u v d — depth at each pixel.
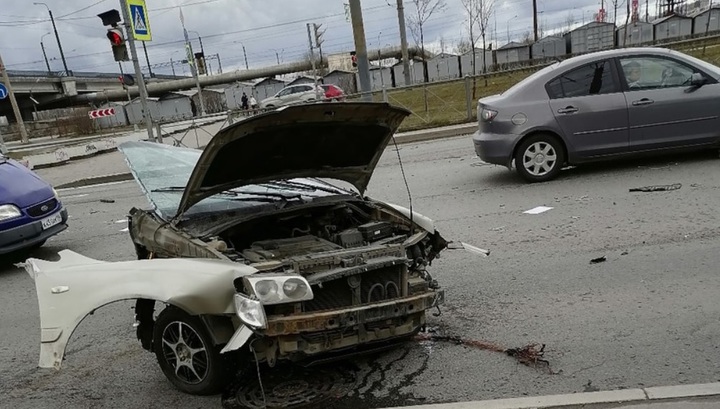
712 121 7.84
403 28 24.48
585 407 3.08
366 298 3.43
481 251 4.40
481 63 49.62
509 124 8.30
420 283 3.69
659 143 7.99
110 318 5.19
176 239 3.80
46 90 66.31
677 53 8.02
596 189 7.63
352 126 3.91
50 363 3.38
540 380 3.42
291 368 3.79
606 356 3.61
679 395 3.08
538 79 8.33
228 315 3.19
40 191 7.62
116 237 8.62
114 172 16.44
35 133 48.66
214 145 3.52
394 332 3.41
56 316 3.43
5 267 7.58
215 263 3.28
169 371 3.69
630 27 48.03
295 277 3.12
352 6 12.27
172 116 62.25
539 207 7.23
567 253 5.50
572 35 48.91
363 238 3.89
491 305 4.57
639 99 7.91
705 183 7.14
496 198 7.99
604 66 8.08
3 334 5.16
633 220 6.19
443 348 3.95
